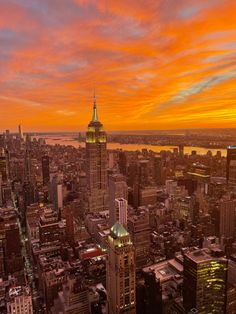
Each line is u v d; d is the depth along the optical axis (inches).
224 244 7504.9
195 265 5019.7
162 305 5580.7
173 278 6466.5
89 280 6259.8
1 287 6481.3
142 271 6648.6
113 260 4507.9
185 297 5398.6
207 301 5118.1
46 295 6240.2
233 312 5300.2
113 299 4616.1
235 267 6082.7
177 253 7495.1
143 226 7765.8
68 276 6127.0
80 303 5364.2
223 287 5078.7
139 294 5364.2
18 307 5413.4
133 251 4493.1
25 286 6063.0
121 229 4485.7
